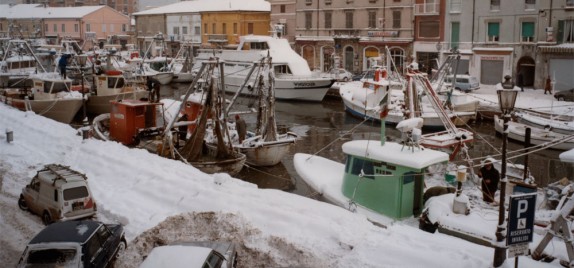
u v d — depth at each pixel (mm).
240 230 12672
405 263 10844
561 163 26219
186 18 76938
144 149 22109
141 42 86938
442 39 49094
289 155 27016
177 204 14930
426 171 14906
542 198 15875
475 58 46531
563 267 10711
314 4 59031
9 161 19844
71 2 120438
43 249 10469
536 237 12164
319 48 59094
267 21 70812
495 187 14922
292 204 14352
